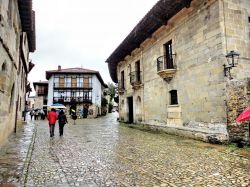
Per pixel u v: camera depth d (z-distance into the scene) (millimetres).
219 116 9883
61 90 46750
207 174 5414
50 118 12375
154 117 15570
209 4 10625
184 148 8844
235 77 9750
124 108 22453
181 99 12586
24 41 16281
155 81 15539
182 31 12633
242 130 8781
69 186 4598
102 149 8625
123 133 14133
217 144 9703
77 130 16234
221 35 9883
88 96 46750
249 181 4871
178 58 12938
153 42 16031
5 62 8438
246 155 7402
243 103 8820
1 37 7156
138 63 19359
